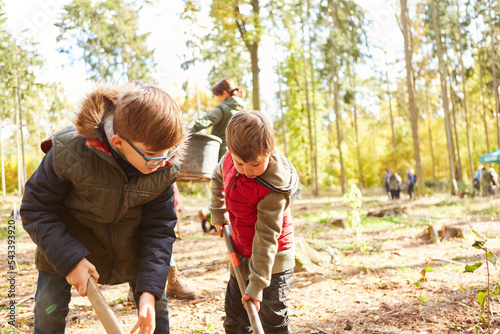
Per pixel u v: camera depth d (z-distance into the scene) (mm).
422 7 29297
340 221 9523
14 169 40500
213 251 6953
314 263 5441
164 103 1732
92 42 25281
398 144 40375
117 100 1773
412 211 12602
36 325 2049
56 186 1913
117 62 26078
